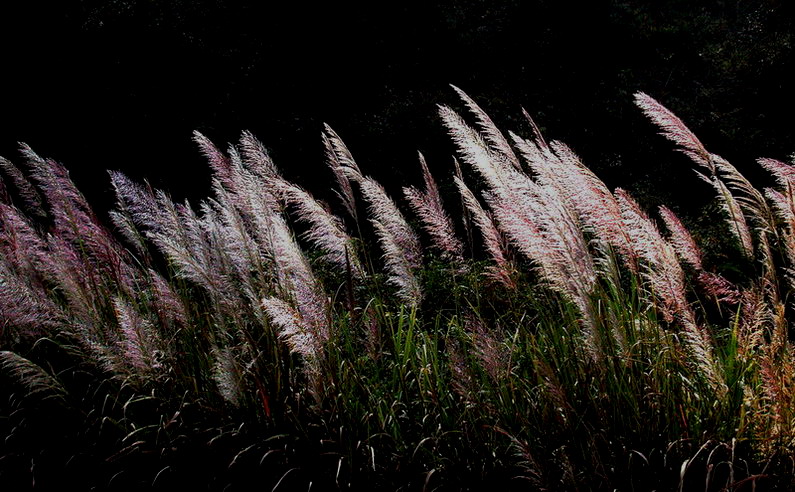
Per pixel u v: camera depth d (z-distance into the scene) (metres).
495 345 3.33
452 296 5.52
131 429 3.90
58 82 11.20
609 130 13.30
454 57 14.23
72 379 4.40
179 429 3.77
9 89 10.93
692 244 3.56
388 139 12.06
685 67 15.98
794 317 3.72
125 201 5.21
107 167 10.76
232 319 4.07
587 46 15.26
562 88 14.14
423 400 3.63
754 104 14.73
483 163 3.79
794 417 3.00
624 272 4.83
